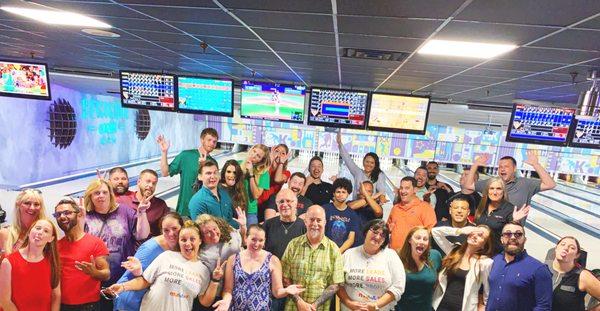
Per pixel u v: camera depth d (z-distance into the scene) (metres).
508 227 2.21
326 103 4.39
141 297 2.14
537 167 3.25
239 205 3.06
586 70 2.91
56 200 6.41
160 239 2.26
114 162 10.26
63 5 2.35
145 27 2.79
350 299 2.34
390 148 11.95
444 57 2.91
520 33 2.10
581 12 1.67
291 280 2.32
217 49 3.46
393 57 3.07
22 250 1.96
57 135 7.72
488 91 4.74
